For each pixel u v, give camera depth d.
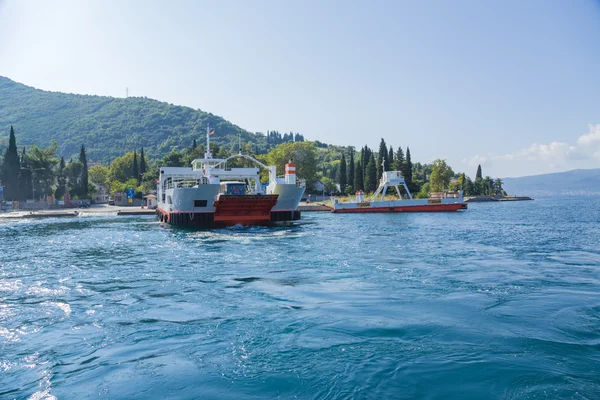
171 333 12.62
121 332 12.84
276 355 10.68
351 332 12.19
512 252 28.45
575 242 34.16
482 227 49.81
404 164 137.12
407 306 14.83
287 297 16.62
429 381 9.09
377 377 9.31
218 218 50.50
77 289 18.86
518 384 8.88
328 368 9.84
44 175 124.06
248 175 61.50
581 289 17.27
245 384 9.20
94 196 148.25
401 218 69.75
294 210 55.38
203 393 8.84
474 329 12.19
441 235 40.25
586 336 11.51
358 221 61.94
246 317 14.03
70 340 12.23
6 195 107.62
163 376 9.68
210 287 18.84
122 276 21.72
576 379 9.03
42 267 24.69
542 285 18.08
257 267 23.64
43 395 8.91
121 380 9.53
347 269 22.47
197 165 65.25
